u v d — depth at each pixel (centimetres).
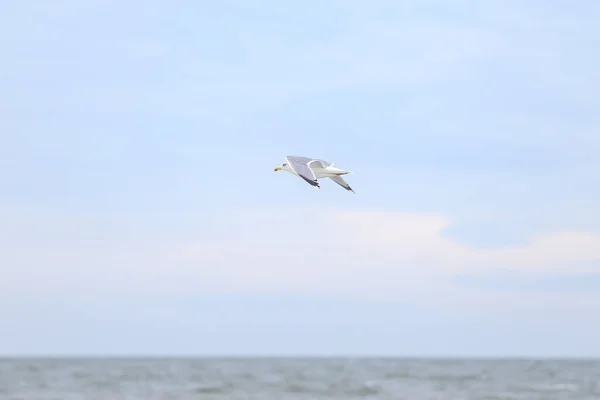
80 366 15250
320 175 2909
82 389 7994
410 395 7388
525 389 8175
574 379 10050
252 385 8588
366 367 16612
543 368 15912
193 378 10112
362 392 7675
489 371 13550
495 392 7769
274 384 8744
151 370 13125
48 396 7238
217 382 9206
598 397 7262
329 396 7288
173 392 7631
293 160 2742
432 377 10719
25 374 10888
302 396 7269
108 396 7238
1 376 10281
